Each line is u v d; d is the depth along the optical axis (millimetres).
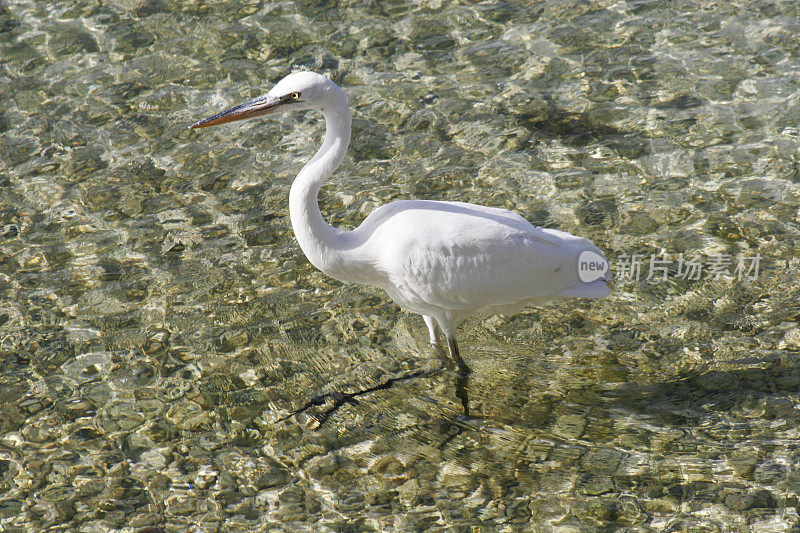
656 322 10273
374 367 9898
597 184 12531
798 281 10547
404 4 17609
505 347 10188
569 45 15953
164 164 13508
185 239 11969
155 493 8305
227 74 15680
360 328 10461
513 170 12938
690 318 10250
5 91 15445
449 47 16188
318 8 17594
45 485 8414
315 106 8516
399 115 14398
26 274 11391
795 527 7484
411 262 8680
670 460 8375
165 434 9000
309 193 8633
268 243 11844
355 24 17000
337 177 13086
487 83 15062
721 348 9773
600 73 15062
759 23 15922
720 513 7707
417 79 15312
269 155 13641
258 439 8938
